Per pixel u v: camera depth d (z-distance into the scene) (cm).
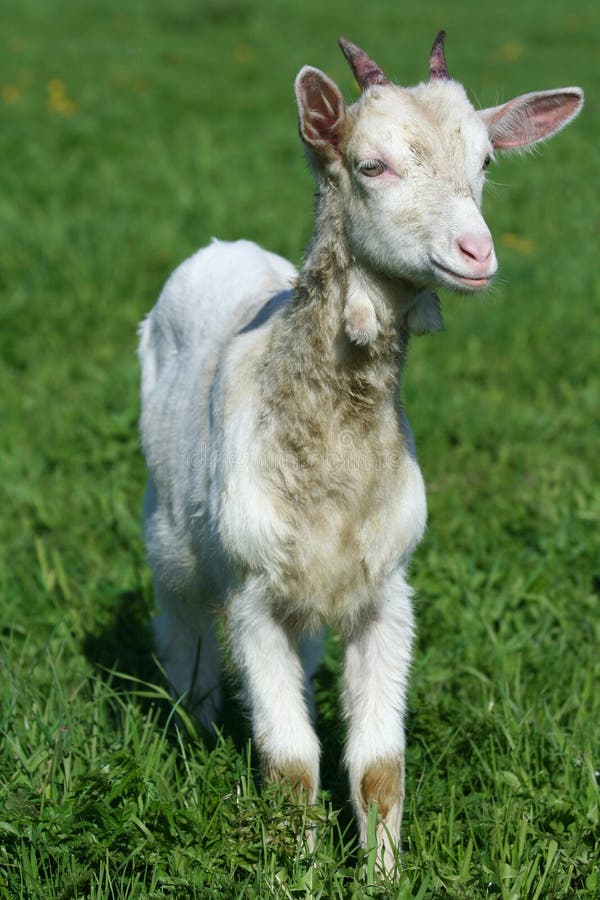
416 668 668
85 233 1427
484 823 538
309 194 1658
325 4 3509
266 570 520
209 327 626
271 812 502
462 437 1004
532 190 1684
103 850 493
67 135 1927
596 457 977
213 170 1773
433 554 793
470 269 469
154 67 2566
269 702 529
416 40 2933
